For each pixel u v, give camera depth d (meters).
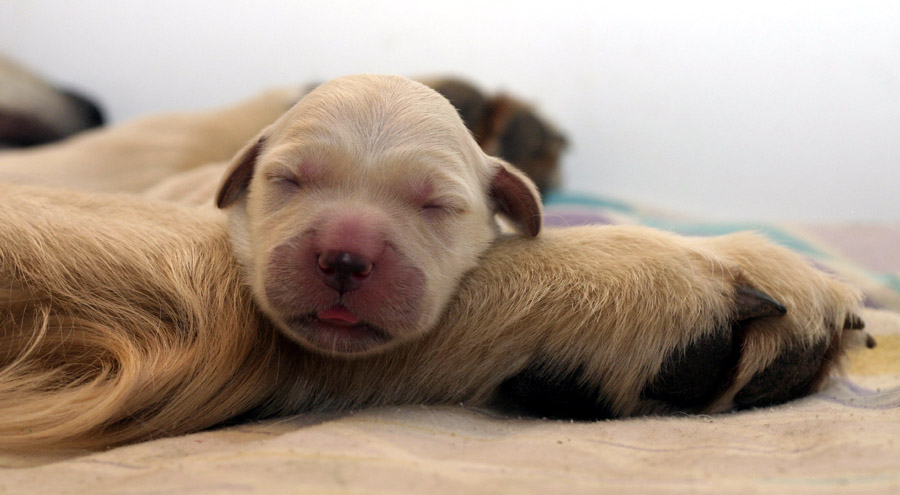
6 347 0.30
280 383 0.31
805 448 0.26
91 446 0.29
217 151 0.68
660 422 0.28
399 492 0.23
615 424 0.28
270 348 0.31
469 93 0.69
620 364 0.30
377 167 0.31
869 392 0.33
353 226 0.29
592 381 0.30
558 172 0.79
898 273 0.50
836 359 0.32
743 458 0.25
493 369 0.31
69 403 0.29
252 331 0.31
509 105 0.73
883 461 0.24
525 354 0.30
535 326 0.30
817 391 0.32
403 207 0.31
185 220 0.33
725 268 0.31
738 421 0.29
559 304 0.30
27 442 0.29
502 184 0.34
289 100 0.69
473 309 0.31
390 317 0.30
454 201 0.31
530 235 0.33
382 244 0.29
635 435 0.27
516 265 0.31
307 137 0.31
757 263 0.31
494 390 0.31
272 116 0.68
